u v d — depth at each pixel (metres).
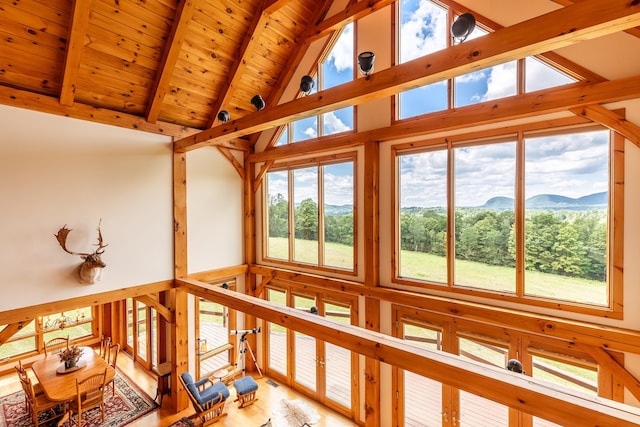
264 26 4.72
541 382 1.92
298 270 5.84
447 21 3.97
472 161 3.93
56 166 3.95
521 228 3.58
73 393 4.52
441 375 2.22
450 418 4.12
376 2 4.43
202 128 5.60
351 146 4.96
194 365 5.67
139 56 4.18
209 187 5.79
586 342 3.12
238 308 3.90
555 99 3.20
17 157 3.67
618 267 3.04
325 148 5.18
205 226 5.72
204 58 4.72
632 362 2.96
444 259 4.19
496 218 3.77
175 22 3.97
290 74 5.66
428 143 4.25
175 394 5.10
